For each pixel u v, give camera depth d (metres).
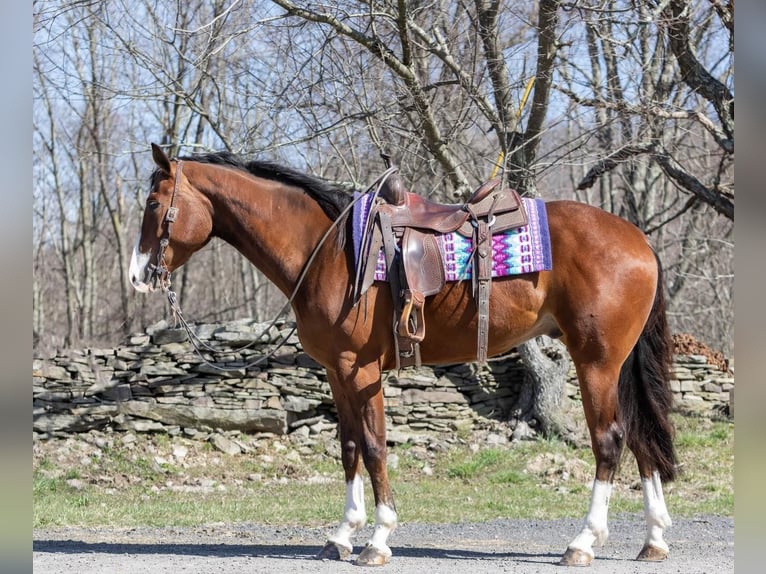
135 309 20.70
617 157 11.28
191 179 5.43
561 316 5.25
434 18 11.24
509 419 11.70
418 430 11.50
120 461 10.41
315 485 10.16
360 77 10.58
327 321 5.14
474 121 10.73
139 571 4.82
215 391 11.16
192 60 11.10
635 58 11.02
